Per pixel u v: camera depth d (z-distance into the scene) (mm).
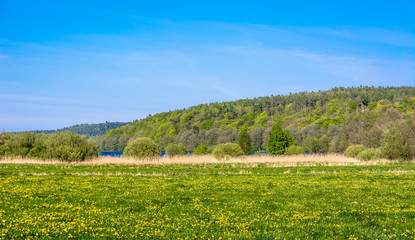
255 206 19000
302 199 21344
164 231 13617
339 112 167000
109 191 23922
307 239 12617
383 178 32719
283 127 172875
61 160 52344
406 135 59469
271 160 58969
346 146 97500
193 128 183125
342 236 13047
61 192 23094
